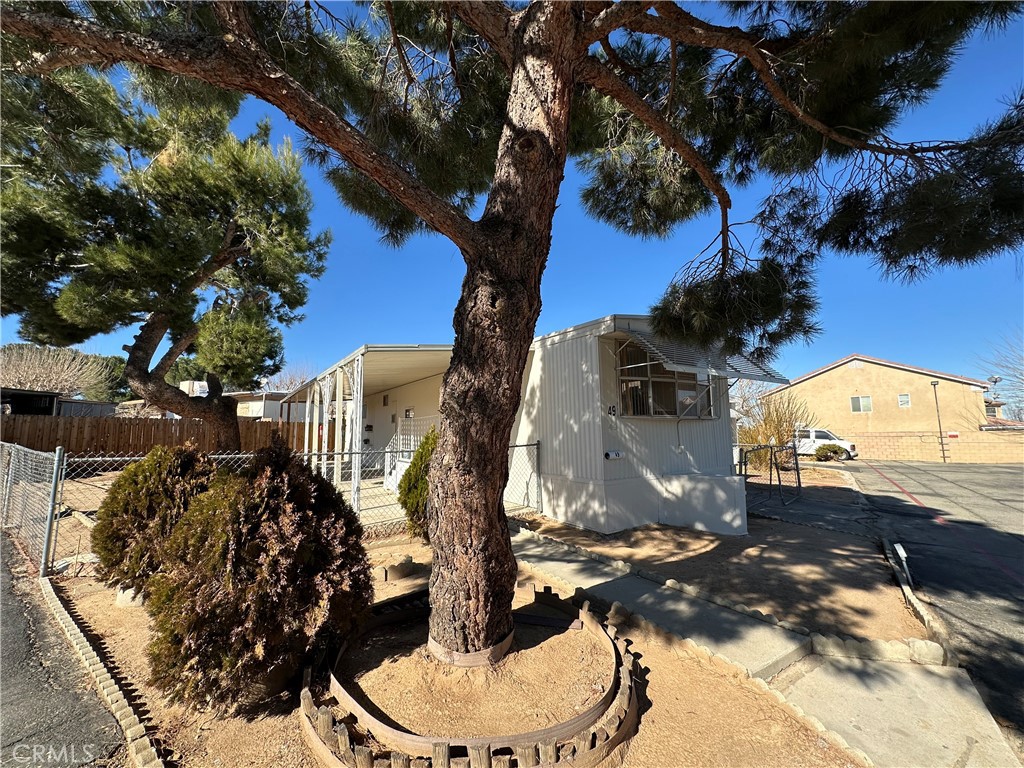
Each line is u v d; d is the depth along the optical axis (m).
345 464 13.56
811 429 23.30
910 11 2.47
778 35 3.45
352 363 8.84
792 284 4.10
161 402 9.02
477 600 2.64
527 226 2.68
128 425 13.10
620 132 4.54
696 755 2.28
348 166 4.21
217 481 2.64
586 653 2.92
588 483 7.28
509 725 2.27
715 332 4.14
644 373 7.81
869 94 3.34
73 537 5.71
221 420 10.04
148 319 8.75
